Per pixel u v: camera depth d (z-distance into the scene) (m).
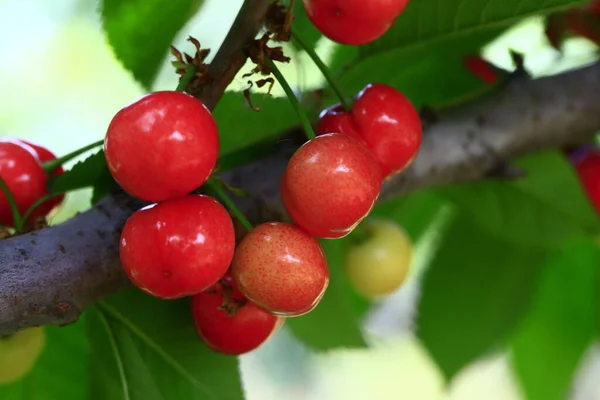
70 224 0.30
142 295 0.33
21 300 0.29
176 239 0.28
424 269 0.43
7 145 0.32
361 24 0.29
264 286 0.28
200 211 0.28
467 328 0.42
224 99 0.33
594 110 0.38
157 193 0.28
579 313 0.44
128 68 0.36
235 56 0.29
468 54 0.38
